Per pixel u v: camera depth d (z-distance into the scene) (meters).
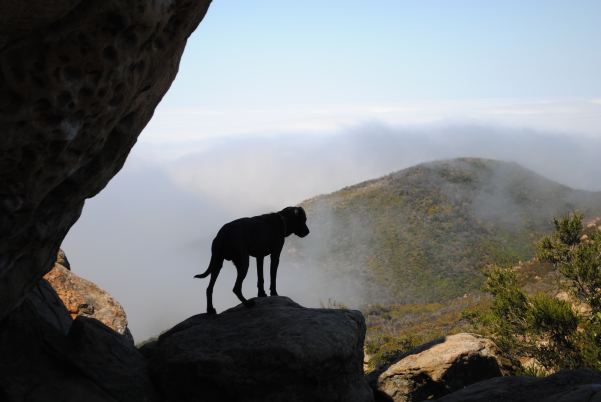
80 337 4.23
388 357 16.81
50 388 3.71
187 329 4.59
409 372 7.26
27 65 2.30
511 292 10.64
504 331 10.33
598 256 11.00
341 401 4.12
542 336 9.77
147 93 3.56
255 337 4.08
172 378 3.98
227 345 4.03
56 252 4.26
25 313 4.09
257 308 4.90
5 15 2.02
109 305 9.59
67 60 2.43
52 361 4.04
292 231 5.82
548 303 9.63
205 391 3.89
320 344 3.97
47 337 4.13
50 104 2.51
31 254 3.72
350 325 4.45
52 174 3.03
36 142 2.65
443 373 7.02
